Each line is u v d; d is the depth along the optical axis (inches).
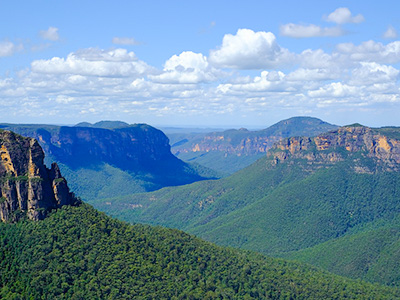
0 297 7258.9
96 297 7613.2
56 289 7559.1
